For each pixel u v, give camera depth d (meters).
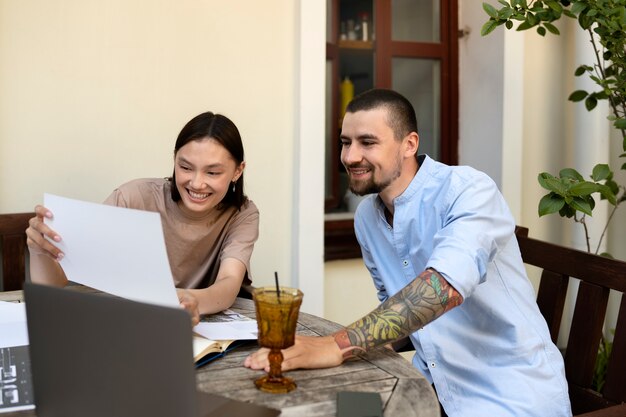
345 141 1.56
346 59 2.83
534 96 2.99
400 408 1.10
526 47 2.95
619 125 2.33
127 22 2.26
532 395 1.49
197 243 1.77
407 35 2.94
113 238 1.26
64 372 0.99
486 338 1.56
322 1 2.50
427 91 3.00
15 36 2.12
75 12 2.19
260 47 2.46
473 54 2.97
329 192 2.86
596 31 2.31
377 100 1.52
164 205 1.75
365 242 1.74
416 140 1.56
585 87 2.95
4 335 1.34
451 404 1.56
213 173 1.57
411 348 1.80
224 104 2.43
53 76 2.18
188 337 0.89
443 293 1.31
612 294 3.11
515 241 1.65
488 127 2.92
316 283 2.59
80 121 2.23
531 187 3.03
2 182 2.15
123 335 0.93
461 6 3.00
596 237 3.02
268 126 2.51
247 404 1.08
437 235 1.44
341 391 1.14
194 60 2.37
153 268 1.23
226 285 1.59
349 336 1.28
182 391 0.91
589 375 1.62
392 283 1.68
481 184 1.50
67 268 1.46
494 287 1.56
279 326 1.12
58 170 2.22
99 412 0.97
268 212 2.54
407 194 1.59
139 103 2.31
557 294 1.72
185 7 2.34
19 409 1.07
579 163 3.01
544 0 2.28
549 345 1.57
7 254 2.02
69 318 0.97
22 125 2.16
